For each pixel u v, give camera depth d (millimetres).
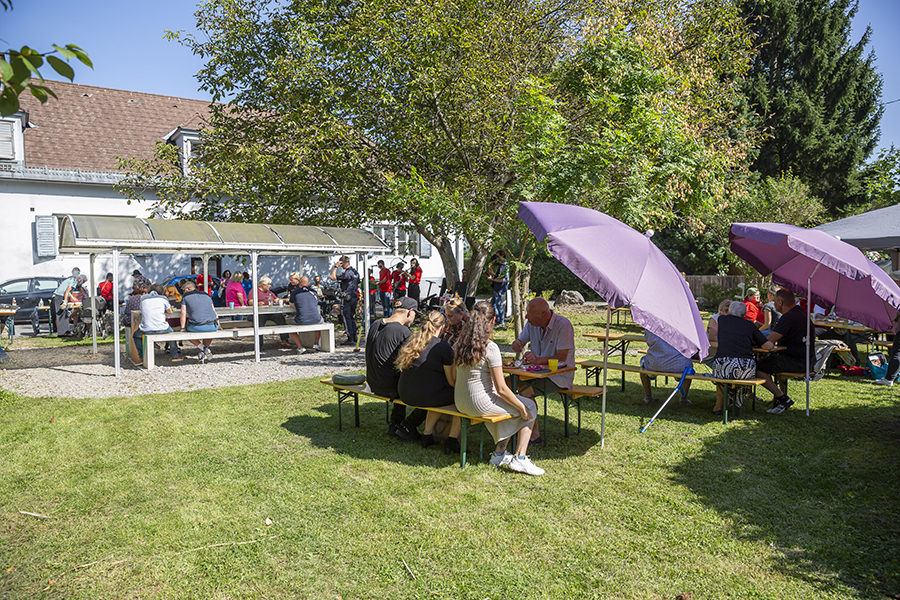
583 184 8133
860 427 6004
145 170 12781
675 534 3717
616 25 9812
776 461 5016
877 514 3971
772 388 6613
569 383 5699
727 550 3510
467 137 11406
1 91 1772
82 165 19766
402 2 10672
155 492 4379
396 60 10938
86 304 14969
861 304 7398
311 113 11016
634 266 4980
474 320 4812
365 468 4898
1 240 18359
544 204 5566
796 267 7727
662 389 8055
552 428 6125
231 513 4023
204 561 3387
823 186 27547
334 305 15805
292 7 11914
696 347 4973
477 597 3037
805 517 3943
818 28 28438
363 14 10781
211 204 12797
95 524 3857
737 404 6387
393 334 5559
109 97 22766
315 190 12695
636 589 3111
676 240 25250
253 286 10695
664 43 11898
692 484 4527
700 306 21906
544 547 3555
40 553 3479
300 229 11539
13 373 9406
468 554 3469
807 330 6582
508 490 4430
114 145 20984
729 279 23656
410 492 4379
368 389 5934
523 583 3166
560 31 11766
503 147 10586
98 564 3357
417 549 3529
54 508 4105
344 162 11586
